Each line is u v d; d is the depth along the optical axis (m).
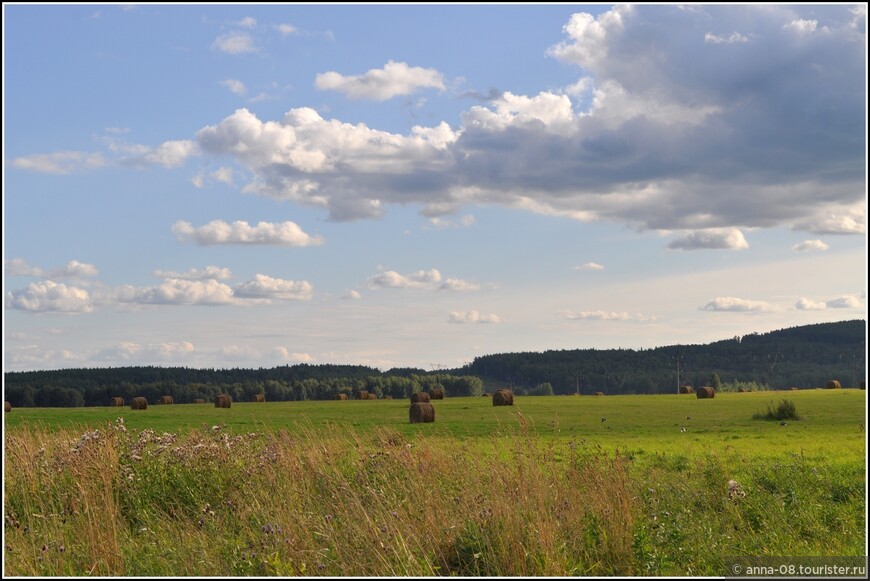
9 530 10.91
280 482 12.80
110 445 13.41
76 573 9.45
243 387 124.81
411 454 13.89
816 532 11.11
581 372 176.25
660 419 44.66
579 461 14.09
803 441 28.81
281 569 8.83
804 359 174.12
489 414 51.91
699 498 13.12
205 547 9.95
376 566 8.91
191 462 13.34
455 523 9.84
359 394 95.06
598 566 9.16
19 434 15.18
